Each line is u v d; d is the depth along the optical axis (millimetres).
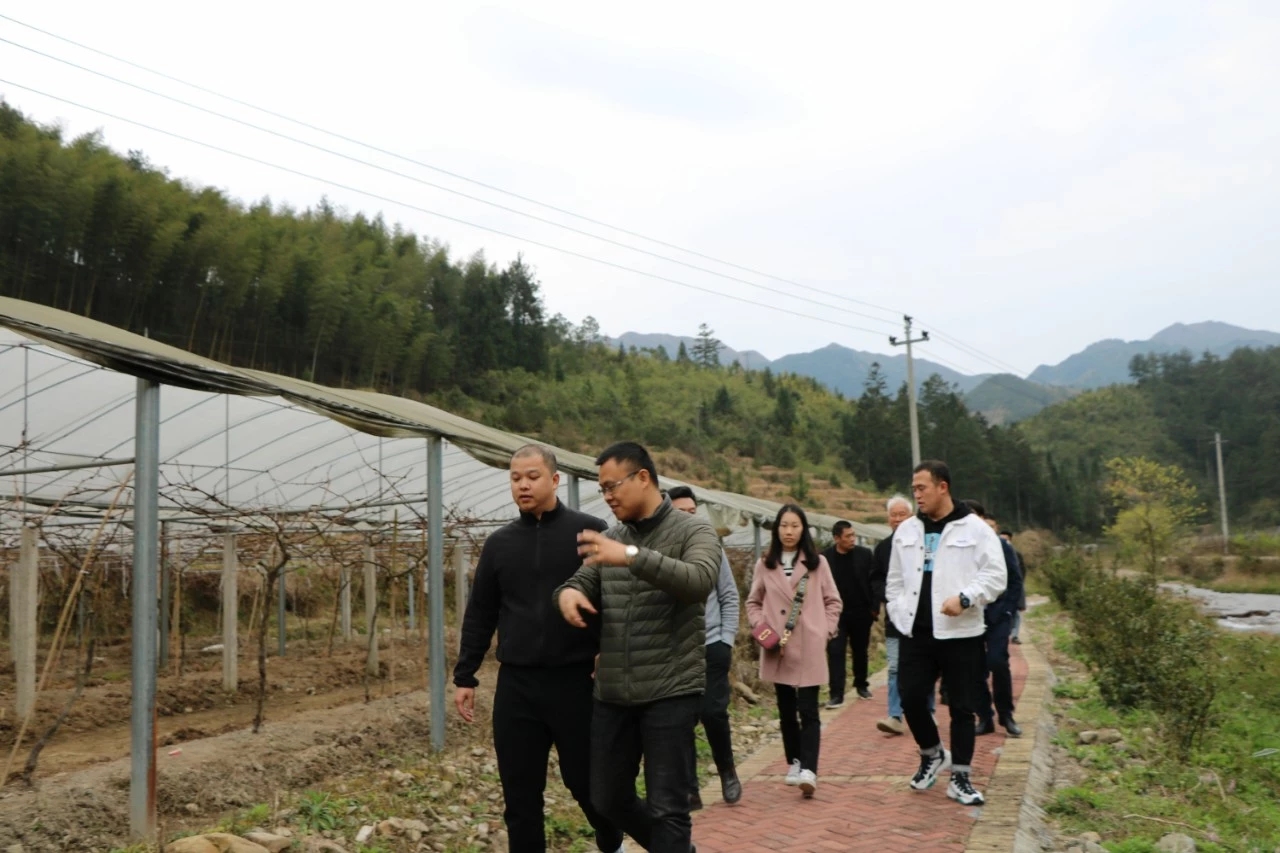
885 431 109875
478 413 78938
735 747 8656
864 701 11250
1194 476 137000
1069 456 155125
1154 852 5250
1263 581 48688
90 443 9148
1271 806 6746
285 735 7445
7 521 10969
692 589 3693
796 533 6750
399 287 83938
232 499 11719
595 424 91125
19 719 8742
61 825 5141
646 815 4086
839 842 5371
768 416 119500
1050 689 11672
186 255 50156
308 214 93562
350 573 15906
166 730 8719
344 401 8375
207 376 5801
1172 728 8477
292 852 4746
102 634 15500
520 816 4207
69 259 43406
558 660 4113
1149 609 10320
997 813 5734
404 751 7746
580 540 3674
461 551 13703
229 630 11016
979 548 5953
